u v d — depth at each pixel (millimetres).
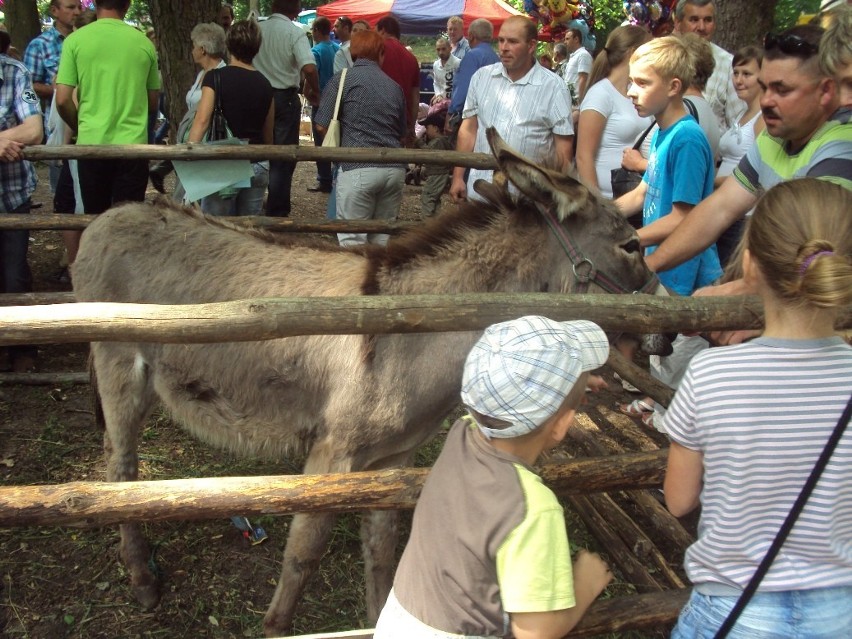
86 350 5262
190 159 4562
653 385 3357
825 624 1541
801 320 1529
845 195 1508
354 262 2834
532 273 2756
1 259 4844
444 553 1565
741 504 1556
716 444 1559
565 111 5082
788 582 1538
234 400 2879
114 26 5172
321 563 3426
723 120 5645
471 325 2062
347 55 8633
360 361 2580
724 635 1601
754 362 1540
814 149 2445
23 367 4832
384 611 1731
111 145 4492
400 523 3701
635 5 7211
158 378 3045
